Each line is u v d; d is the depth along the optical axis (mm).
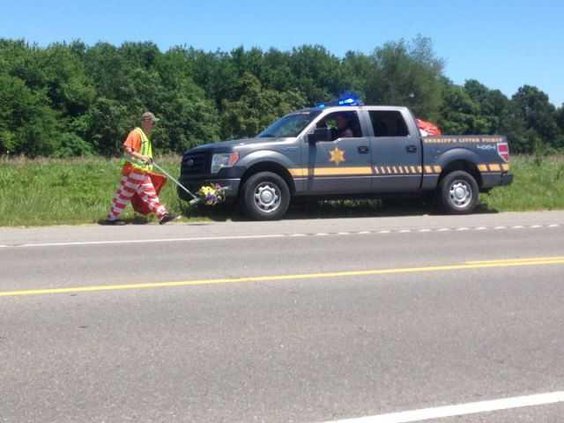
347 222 13906
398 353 5527
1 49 76438
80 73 79062
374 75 100688
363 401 4586
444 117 112312
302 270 8641
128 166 13242
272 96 94312
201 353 5473
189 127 85312
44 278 8086
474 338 5930
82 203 15117
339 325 6250
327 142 14344
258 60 104375
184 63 97250
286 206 14141
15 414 4363
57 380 4906
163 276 8219
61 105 76125
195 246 10578
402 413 4395
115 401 4562
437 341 5836
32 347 5566
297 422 4262
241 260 9344
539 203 17047
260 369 5152
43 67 75250
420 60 99438
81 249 10258
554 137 121688
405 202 16312
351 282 7973
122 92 80062
